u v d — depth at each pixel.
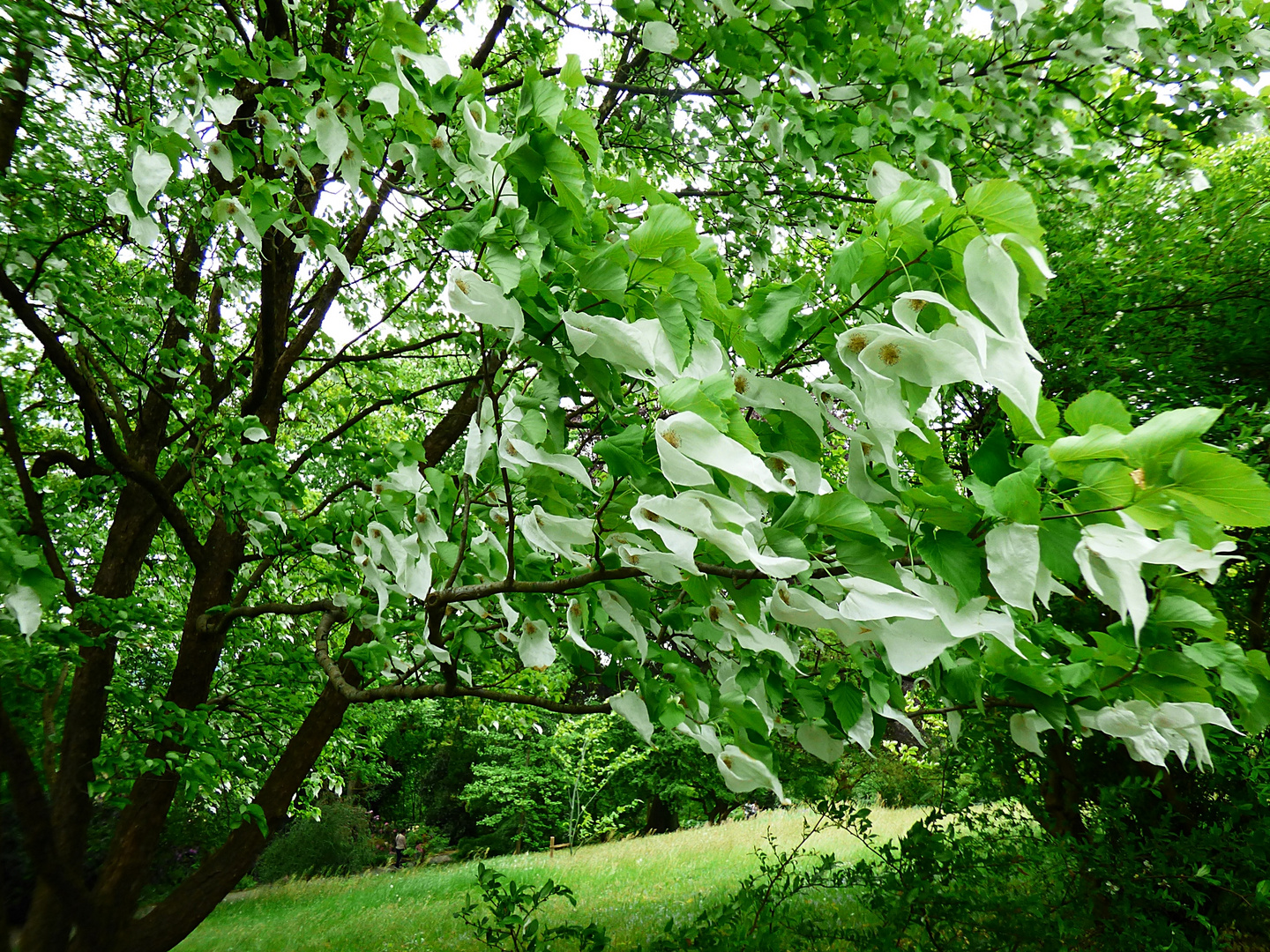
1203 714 1.33
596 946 3.05
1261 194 4.80
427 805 20.22
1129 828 4.38
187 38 2.26
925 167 2.48
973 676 1.58
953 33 3.69
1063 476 1.00
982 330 0.91
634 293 1.23
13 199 3.04
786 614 1.38
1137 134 3.95
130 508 4.65
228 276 3.95
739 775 1.73
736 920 3.48
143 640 4.05
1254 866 3.38
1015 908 3.47
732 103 3.65
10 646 2.62
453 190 2.09
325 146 1.85
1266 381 4.58
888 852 3.83
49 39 2.62
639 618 1.75
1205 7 3.33
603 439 1.21
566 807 17.12
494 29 4.54
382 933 8.30
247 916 10.82
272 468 3.13
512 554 1.68
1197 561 0.89
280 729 5.25
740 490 1.17
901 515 1.15
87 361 3.91
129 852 4.00
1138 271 4.74
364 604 2.60
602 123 4.29
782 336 1.21
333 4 3.30
